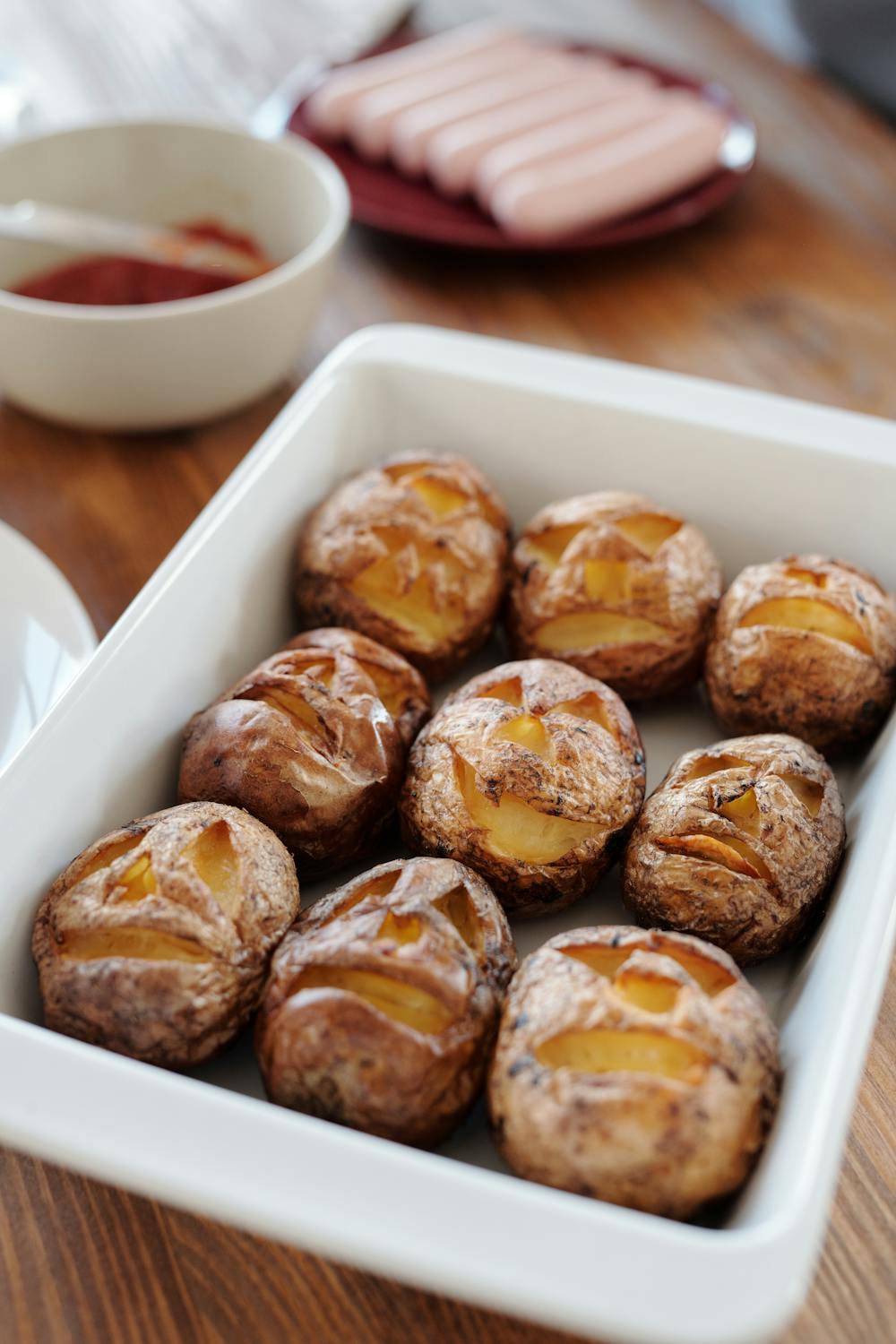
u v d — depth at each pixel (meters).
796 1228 0.38
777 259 0.76
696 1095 0.40
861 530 0.57
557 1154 0.40
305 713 0.49
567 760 0.48
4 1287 0.43
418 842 0.48
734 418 0.58
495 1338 0.42
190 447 0.66
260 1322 0.42
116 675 0.49
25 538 0.62
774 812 0.47
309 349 0.71
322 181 0.68
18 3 0.98
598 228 0.74
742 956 0.47
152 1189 0.39
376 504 0.55
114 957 0.44
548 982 0.43
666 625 0.53
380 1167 0.39
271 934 0.45
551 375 0.59
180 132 0.71
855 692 0.52
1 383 0.65
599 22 0.96
